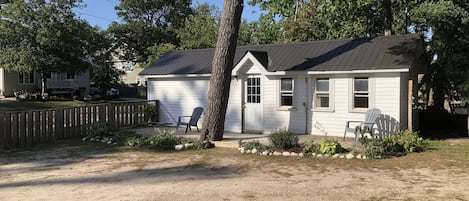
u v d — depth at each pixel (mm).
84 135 14859
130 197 6758
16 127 12828
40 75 36031
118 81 45594
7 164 10023
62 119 14273
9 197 6938
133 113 17500
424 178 7906
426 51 16062
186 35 32438
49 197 6879
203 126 12984
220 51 12734
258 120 15852
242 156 10539
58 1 31906
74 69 34344
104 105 16031
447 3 12172
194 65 17891
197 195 6832
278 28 27703
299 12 25250
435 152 10578
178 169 9070
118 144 12852
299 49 16156
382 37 14984
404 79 13508
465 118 15734
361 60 13781
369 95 13578
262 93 15672
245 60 15461
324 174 8344
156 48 35688
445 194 6777
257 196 6746
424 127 16922
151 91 18875
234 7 12562
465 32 12906
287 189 7172
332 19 21703
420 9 12828
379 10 20203
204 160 10094
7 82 35656
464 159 9672
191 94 17688
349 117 13930
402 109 13320
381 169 8719
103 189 7348
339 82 14109
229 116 16406
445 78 14961
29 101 32219
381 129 13320
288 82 15219
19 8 30891
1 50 31188
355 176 8117
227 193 6949
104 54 40906
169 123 18344
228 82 12930
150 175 8492
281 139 10945
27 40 31375
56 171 9086
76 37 33406
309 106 14773
